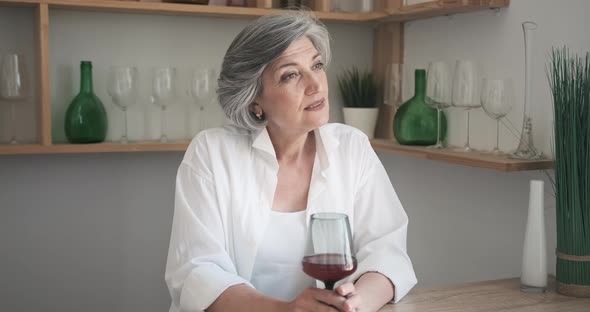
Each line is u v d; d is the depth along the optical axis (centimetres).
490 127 227
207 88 263
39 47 242
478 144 232
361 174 192
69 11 263
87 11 265
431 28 262
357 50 304
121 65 272
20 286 267
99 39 269
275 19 176
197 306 161
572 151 169
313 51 178
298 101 175
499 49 223
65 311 274
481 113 230
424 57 268
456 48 246
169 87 260
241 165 183
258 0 268
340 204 186
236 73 179
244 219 179
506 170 189
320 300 145
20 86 242
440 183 253
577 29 190
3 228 263
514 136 216
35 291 269
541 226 174
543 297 171
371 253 179
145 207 282
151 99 267
